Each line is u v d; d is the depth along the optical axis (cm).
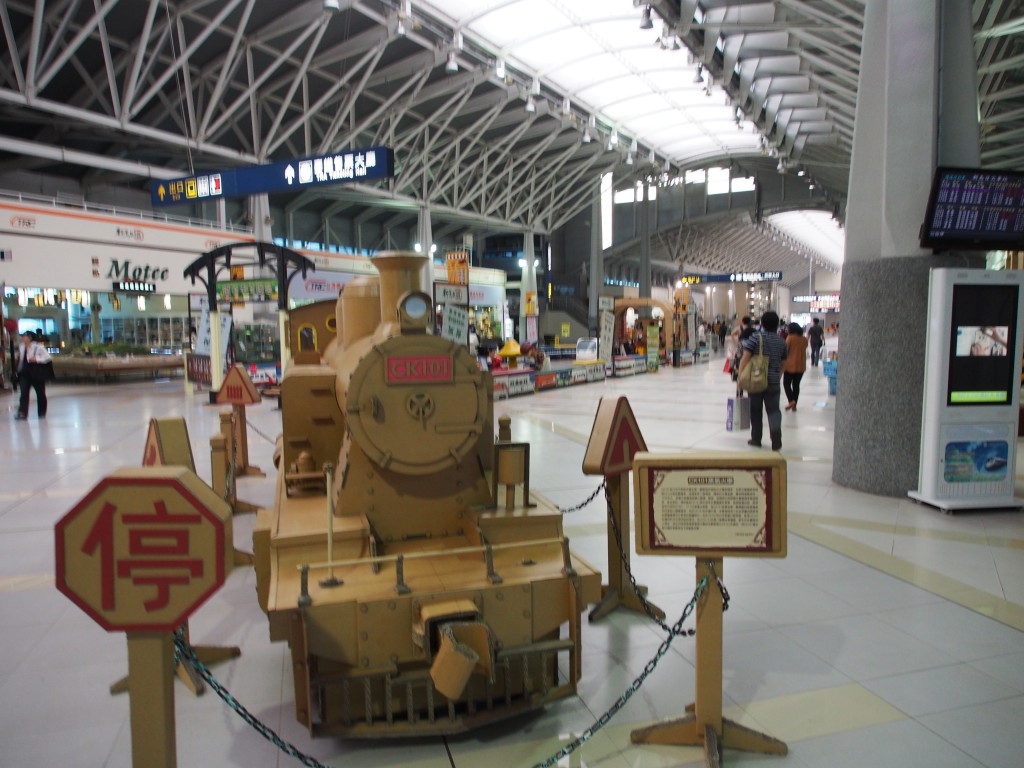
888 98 631
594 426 411
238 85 2133
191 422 1191
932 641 373
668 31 1510
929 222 605
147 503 190
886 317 646
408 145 3042
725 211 4366
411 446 332
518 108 2903
